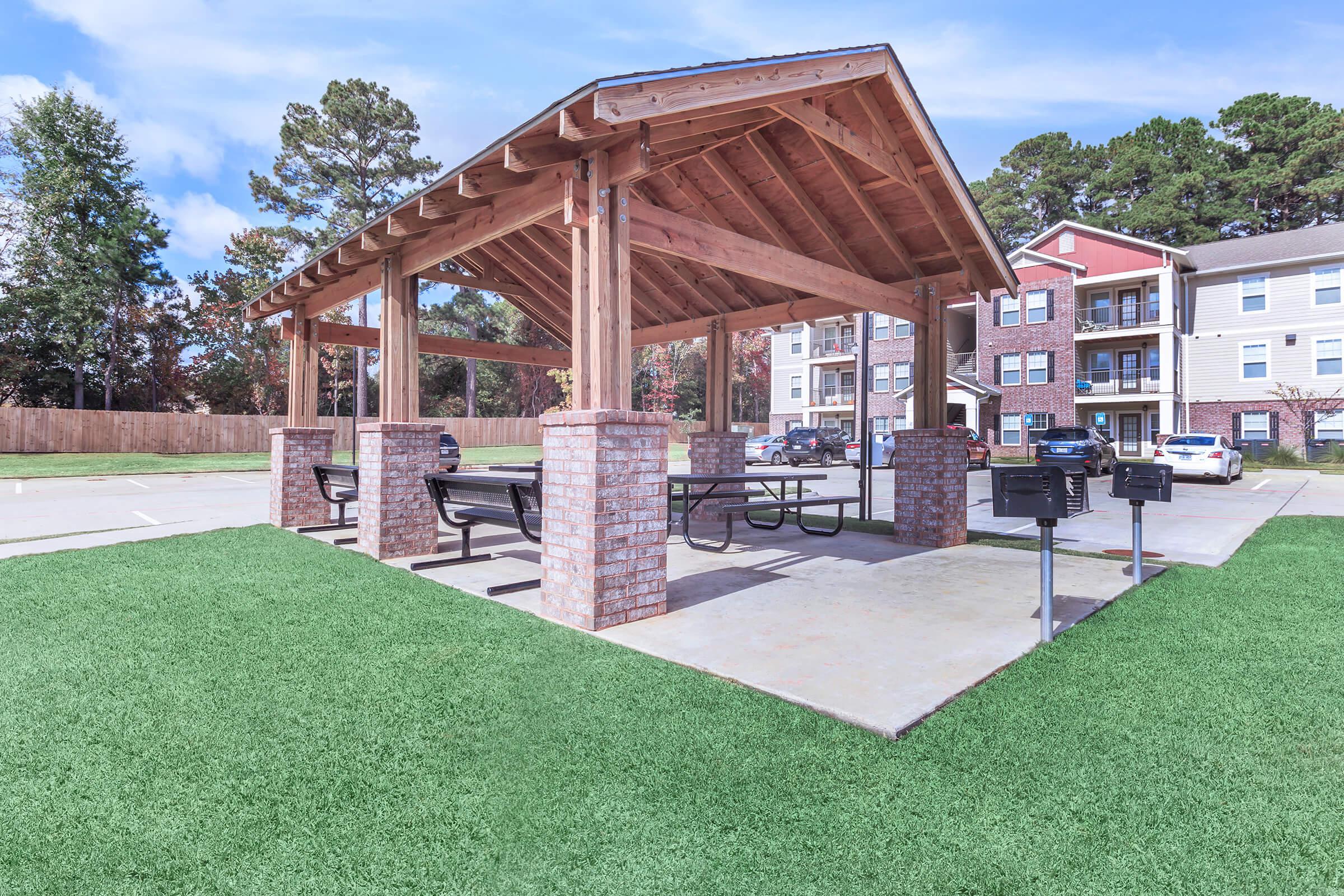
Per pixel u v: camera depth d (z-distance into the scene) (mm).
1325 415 23734
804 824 2121
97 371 32688
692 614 4637
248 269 36125
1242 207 42156
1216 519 10219
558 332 10656
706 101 4359
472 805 2240
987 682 3326
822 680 3326
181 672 3463
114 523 9578
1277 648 3822
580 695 3170
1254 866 1912
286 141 35062
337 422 30812
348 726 2842
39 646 3877
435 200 5262
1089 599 5008
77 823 2137
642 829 2100
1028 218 49625
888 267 7961
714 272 9000
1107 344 28375
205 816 2176
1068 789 2324
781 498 8891
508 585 5363
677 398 53094
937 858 1950
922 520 7641
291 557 6691
